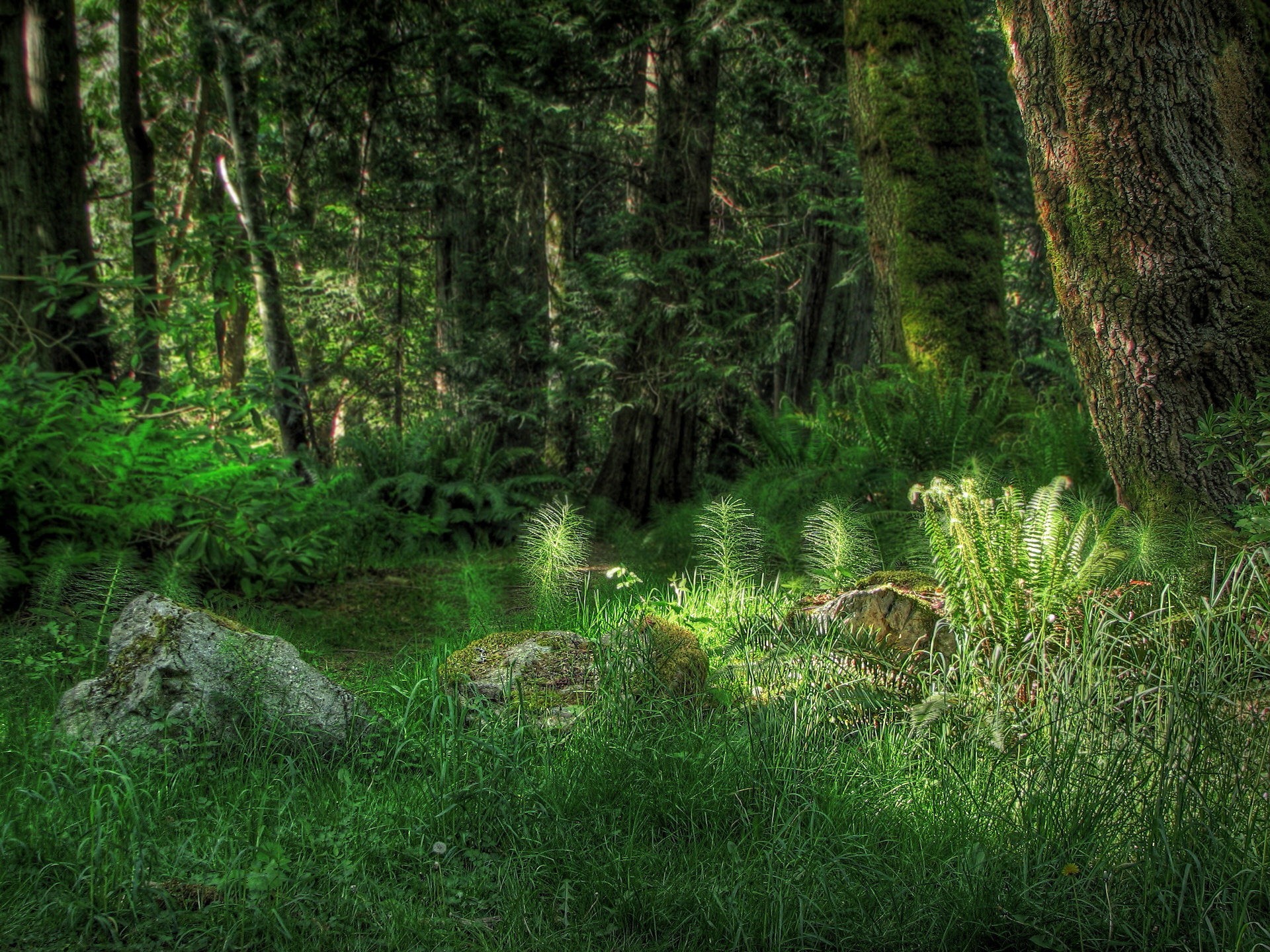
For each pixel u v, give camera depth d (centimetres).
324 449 1266
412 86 1380
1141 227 484
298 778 342
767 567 749
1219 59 469
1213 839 275
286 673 371
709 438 1502
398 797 331
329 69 1245
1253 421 430
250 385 805
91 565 586
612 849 298
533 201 1399
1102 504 603
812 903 268
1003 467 759
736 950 255
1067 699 352
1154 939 256
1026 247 2236
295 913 259
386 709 427
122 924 246
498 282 1381
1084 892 270
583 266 1273
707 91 1248
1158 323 489
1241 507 418
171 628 367
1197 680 325
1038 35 506
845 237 1573
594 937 265
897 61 1015
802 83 1247
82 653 452
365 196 1472
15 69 773
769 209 1650
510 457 1234
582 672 440
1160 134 471
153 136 1730
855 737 390
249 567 687
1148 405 497
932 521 459
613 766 341
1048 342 1070
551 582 661
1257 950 242
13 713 381
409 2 1259
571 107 1289
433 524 1017
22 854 268
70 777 317
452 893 282
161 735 344
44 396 633
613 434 1276
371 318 1770
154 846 272
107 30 1683
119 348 896
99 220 1702
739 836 320
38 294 775
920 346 1008
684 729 366
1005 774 338
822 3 1230
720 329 1225
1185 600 422
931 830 310
